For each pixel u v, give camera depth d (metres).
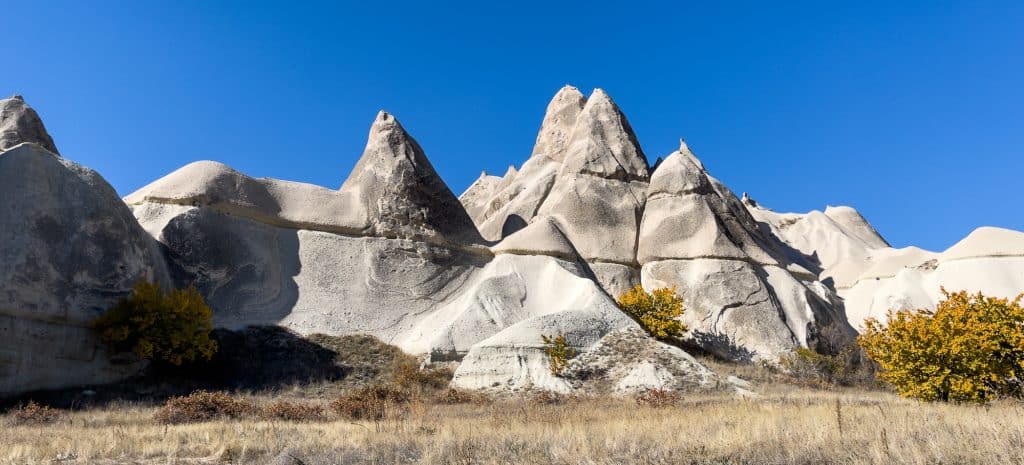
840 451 9.06
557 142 63.28
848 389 31.48
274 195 38.09
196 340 27.09
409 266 37.69
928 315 20.75
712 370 29.80
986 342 18.75
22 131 35.12
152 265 29.47
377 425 13.90
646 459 9.45
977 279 42.53
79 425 16.88
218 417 18.23
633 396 25.69
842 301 48.97
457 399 25.14
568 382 28.08
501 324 34.38
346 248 37.50
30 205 25.17
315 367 30.12
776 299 40.47
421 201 39.75
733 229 44.66
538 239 40.91
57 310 24.70
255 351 30.53
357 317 34.88
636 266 43.72
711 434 11.17
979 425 10.39
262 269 34.75
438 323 35.22
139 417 18.84
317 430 14.33
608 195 46.66
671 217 44.09
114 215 27.75
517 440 11.40
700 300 39.69
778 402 20.80
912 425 10.79
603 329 32.00
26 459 10.91
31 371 23.56
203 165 36.62
